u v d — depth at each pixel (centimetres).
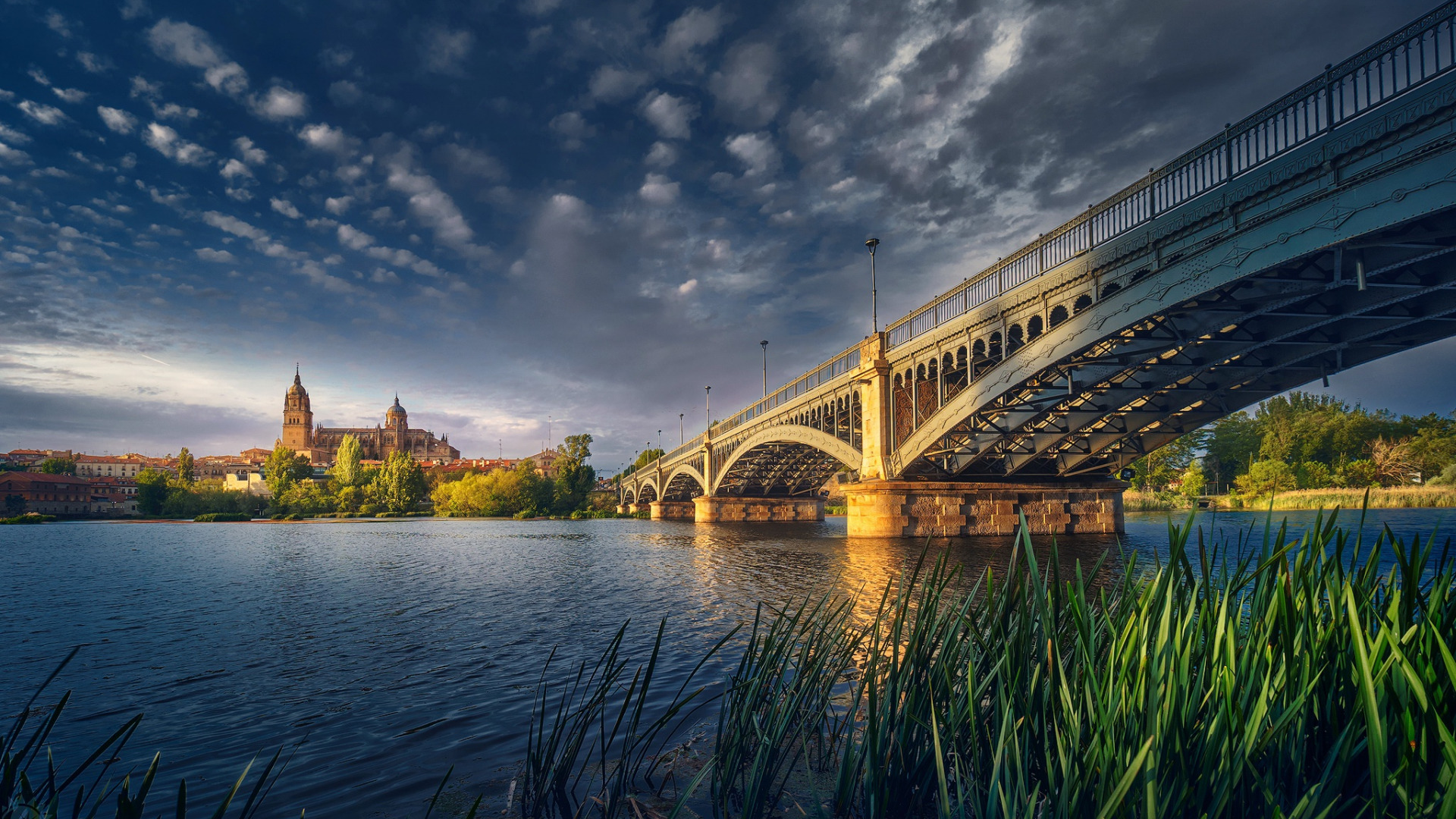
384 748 644
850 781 406
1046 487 3844
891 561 2448
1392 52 1419
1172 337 2230
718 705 729
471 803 496
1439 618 268
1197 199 1880
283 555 3472
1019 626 362
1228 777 255
